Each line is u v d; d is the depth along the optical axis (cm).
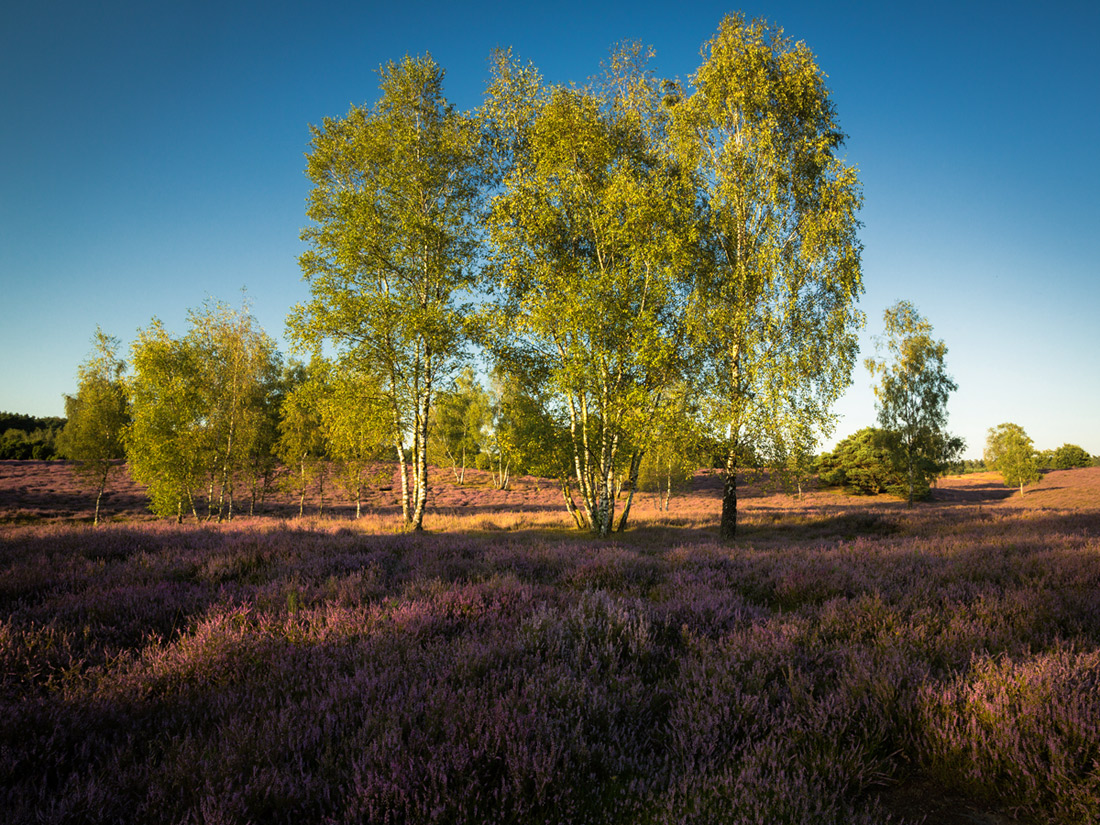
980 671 351
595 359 1545
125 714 301
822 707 316
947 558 884
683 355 1658
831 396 1653
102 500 3653
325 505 4112
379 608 505
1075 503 3541
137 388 2383
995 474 8425
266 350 3644
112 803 221
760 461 1636
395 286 1861
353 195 1730
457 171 1881
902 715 317
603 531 1675
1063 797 243
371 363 1789
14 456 5466
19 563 714
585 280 1509
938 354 3844
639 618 476
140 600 531
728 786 249
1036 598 561
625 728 306
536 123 1697
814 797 242
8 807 216
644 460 3641
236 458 3123
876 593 579
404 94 1853
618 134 1767
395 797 224
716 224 1681
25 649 380
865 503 4731
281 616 486
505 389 2077
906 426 3897
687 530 2025
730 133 1720
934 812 256
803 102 1641
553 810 234
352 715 297
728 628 503
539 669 364
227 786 221
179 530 1257
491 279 1811
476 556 898
